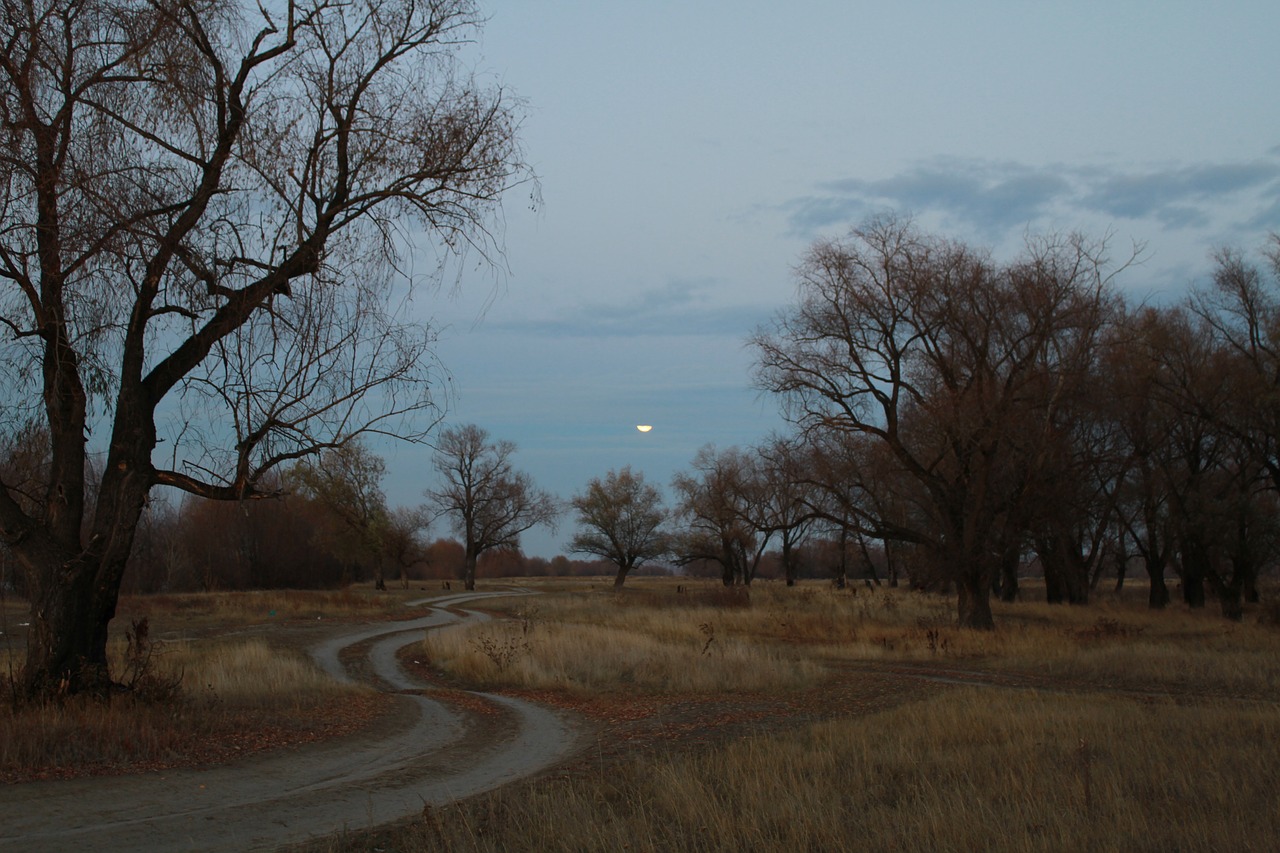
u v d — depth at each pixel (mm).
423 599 60625
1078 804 7793
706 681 19109
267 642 28750
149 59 11477
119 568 11867
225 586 60000
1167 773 8914
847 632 30844
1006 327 30250
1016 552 43281
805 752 10898
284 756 10258
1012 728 12094
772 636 31250
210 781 8883
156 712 11203
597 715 15445
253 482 12016
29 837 6891
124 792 8273
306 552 65500
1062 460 32094
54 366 11281
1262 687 18047
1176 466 40750
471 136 13031
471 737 12594
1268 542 37531
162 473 12164
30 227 10812
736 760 10023
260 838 7191
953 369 31359
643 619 35469
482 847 7008
